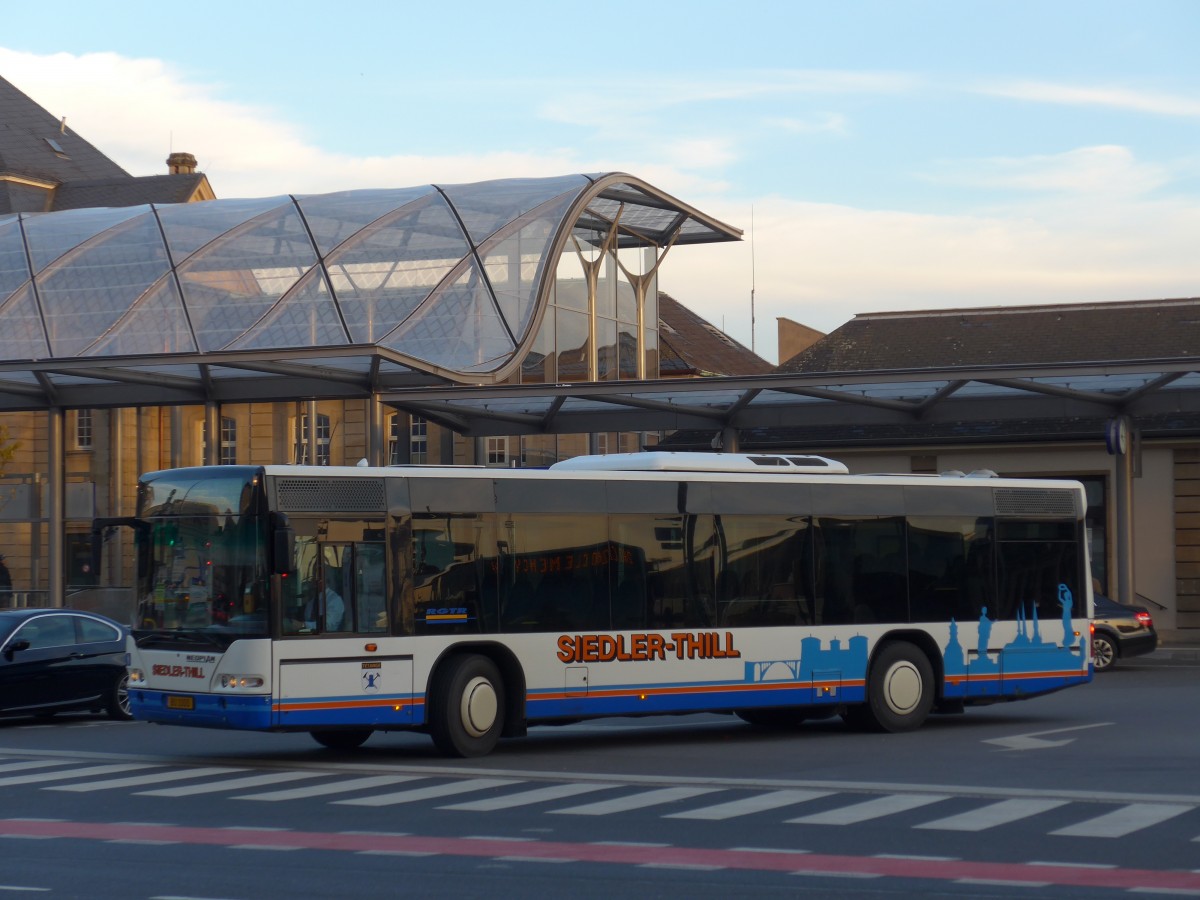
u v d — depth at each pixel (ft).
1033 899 29.27
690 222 150.61
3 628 69.67
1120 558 109.81
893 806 42.11
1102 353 159.12
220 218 138.21
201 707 53.01
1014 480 68.85
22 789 47.42
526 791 46.21
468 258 128.06
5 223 143.95
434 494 56.08
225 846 36.09
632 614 59.16
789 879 31.42
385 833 38.06
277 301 125.90
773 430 149.07
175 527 55.21
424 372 103.14
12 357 125.59
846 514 64.34
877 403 105.91
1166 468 135.95
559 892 30.19
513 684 56.95
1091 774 49.08
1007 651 67.46
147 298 128.67
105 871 32.76
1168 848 35.06
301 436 110.32
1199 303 163.84
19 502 114.93
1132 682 89.35
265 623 52.29
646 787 47.03
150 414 113.50
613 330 142.61
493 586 56.80
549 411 112.78
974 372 95.25
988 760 53.57
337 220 134.92
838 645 63.36
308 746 61.87
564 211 132.87
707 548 61.05
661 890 30.35
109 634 73.05
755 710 69.05
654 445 148.46
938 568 66.23
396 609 54.75
